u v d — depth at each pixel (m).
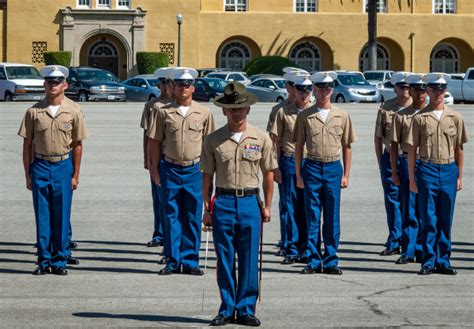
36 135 12.79
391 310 10.98
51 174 12.80
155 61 64.38
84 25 65.38
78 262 13.52
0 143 27.33
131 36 65.50
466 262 13.77
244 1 67.56
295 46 68.31
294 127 13.19
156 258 13.98
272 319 10.58
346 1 67.88
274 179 10.70
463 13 68.88
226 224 10.36
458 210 17.92
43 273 12.85
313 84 13.05
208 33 66.62
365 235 15.77
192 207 12.99
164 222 13.05
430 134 12.80
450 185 12.87
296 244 13.83
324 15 67.38
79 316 10.70
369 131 31.58
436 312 10.88
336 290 12.02
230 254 10.39
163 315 10.75
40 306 11.14
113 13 65.06
